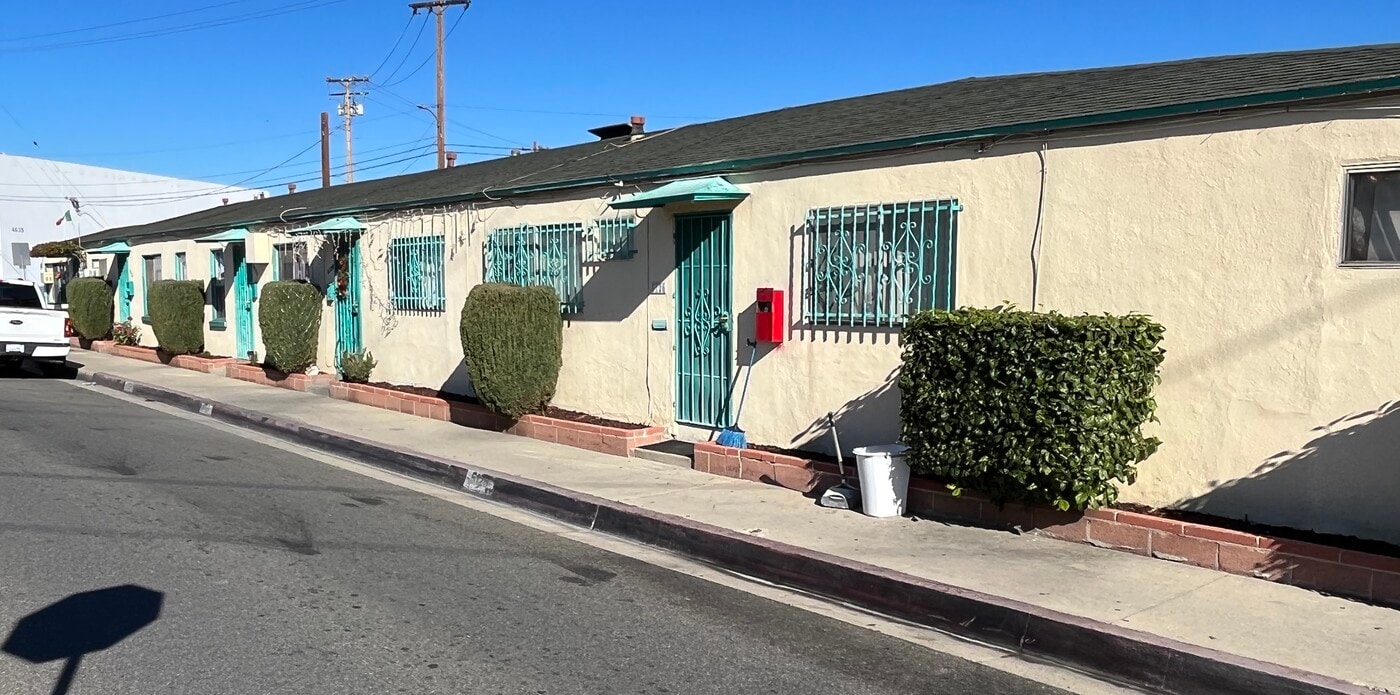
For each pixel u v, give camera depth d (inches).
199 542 259.1
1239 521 234.7
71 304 906.1
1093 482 234.8
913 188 294.0
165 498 309.6
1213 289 236.7
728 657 189.8
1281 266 225.9
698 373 368.2
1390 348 210.8
